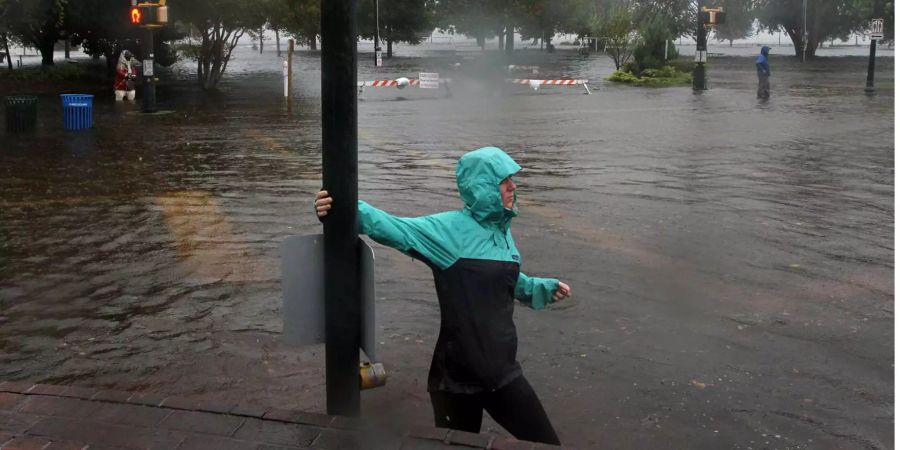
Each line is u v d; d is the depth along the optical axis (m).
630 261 8.20
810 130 18.70
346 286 4.17
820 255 8.34
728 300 7.02
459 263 3.84
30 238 9.19
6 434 4.19
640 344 6.07
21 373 5.62
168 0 31.83
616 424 4.85
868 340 6.09
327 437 4.08
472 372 3.84
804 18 55.03
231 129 19.69
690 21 65.19
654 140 17.27
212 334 6.34
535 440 3.95
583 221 9.91
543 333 6.29
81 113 19.52
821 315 6.62
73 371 5.66
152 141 17.53
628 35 39.97
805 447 4.56
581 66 48.09
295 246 4.18
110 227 9.67
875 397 5.16
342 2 3.90
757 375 5.50
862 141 16.81
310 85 35.62
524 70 41.44
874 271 7.78
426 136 18.03
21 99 18.86
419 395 5.28
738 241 8.91
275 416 4.30
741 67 47.53
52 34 37.62
